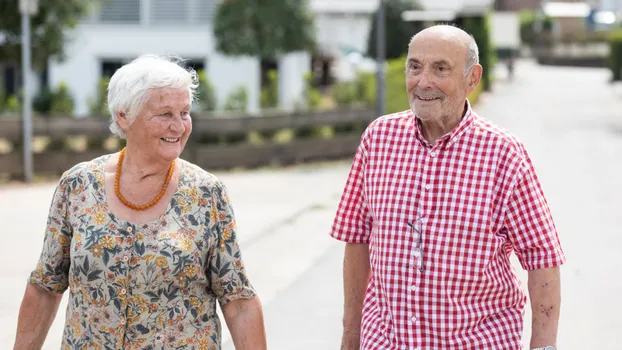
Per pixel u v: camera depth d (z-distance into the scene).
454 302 4.04
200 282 3.81
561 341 7.55
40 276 3.92
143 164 3.78
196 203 3.81
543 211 4.10
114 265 3.72
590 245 11.30
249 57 29.28
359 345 4.54
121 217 3.76
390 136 4.25
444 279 4.04
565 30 115.69
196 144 20.08
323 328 8.02
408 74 4.12
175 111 3.73
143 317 3.74
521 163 4.08
